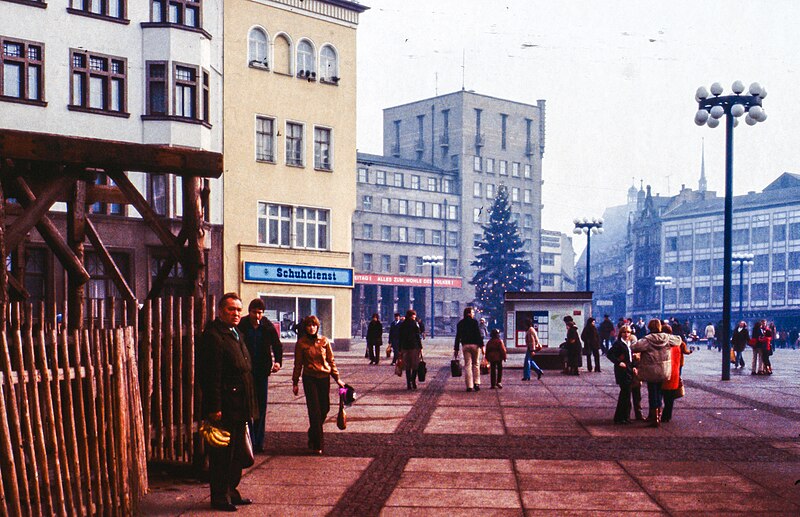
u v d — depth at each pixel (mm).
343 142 41625
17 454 5785
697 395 18781
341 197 41375
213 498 7738
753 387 21281
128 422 7543
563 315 27938
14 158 7926
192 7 33594
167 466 8953
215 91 36406
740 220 107312
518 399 17750
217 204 36500
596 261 174500
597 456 10594
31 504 5922
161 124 31781
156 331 8820
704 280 113438
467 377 19766
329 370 10969
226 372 7676
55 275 29203
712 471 9578
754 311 104562
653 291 122938
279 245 38875
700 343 70938
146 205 9016
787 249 101562
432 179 103562
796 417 14641
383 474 9398
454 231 105000
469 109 107938
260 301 10773
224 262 36750
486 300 87375
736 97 25562
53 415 6219
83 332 6801
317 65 40750
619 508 7805
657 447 11312
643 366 13391
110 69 31234
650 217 127375
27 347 6020
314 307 40594
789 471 9586
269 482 8945
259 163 38156
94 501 6797
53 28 30031
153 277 32125
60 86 30109
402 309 98500
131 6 31844
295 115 39688
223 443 7504
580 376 25109
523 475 9344
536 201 115188
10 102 28984
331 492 8461
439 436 12305
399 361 20141
